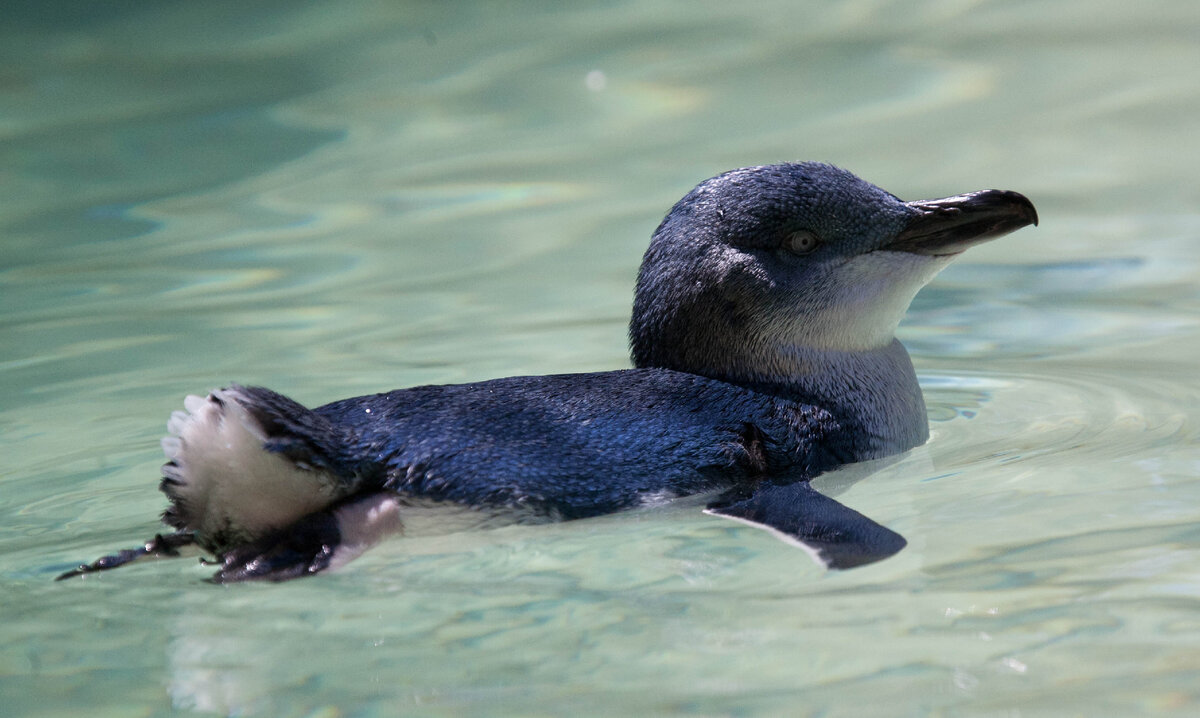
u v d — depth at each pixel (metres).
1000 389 9.98
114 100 21.00
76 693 5.68
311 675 5.75
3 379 10.89
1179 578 6.25
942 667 5.54
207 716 5.46
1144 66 19.73
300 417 6.96
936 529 7.11
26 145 19.34
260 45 23.11
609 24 23.33
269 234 15.37
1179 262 13.01
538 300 12.62
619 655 5.80
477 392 7.68
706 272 8.68
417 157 18.22
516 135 18.97
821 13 23.05
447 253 14.39
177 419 6.89
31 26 23.97
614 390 7.95
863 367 8.85
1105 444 8.44
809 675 5.54
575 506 7.25
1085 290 12.42
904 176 16.31
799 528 7.05
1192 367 10.02
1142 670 5.43
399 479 7.07
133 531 7.68
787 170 8.88
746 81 20.52
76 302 13.16
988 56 20.70
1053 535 6.91
